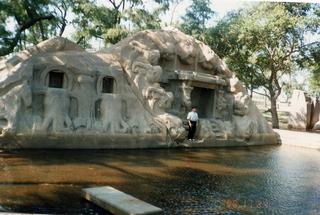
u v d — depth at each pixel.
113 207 4.73
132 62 10.87
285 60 20.23
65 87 9.41
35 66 9.00
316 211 5.52
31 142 8.34
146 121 10.51
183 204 5.32
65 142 8.83
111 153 8.92
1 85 8.45
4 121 8.16
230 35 18.95
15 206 4.62
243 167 8.70
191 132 11.62
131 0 18.48
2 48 14.35
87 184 5.90
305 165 9.74
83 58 9.90
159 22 19.69
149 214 4.60
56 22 18.19
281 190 6.70
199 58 13.21
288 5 18.06
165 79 12.09
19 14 15.41
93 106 9.62
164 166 7.96
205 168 8.16
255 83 22.98
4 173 6.06
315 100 22.17
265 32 17.84
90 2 18.06
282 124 25.48
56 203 4.90
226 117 13.83
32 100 8.63
